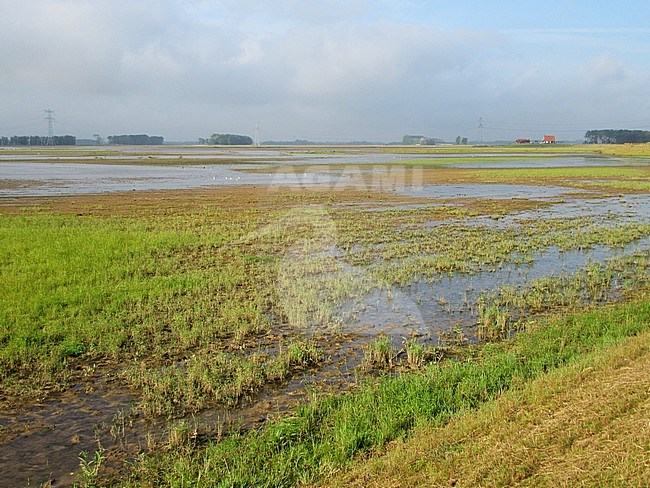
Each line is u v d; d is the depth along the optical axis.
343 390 7.25
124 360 8.30
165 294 11.38
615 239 17.98
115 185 39.44
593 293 11.62
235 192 34.59
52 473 5.44
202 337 9.12
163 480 5.23
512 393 6.29
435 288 12.24
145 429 6.30
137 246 15.99
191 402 6.91
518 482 4.50
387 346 8.30
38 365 8.01
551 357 7.55
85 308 10.31
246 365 7.90
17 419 6.54
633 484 4.11
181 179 44.97
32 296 10.86
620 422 5.10
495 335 9.24
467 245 17.36
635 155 91.56
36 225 19.84
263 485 4.99
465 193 34.41
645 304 10.09
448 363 7.80
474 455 5.00
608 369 6.50
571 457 4.68
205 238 17.77
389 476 4.88
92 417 6.60
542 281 12.52
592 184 39.69
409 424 5.97
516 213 25.39
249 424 6.40
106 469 5.48
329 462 5.29
